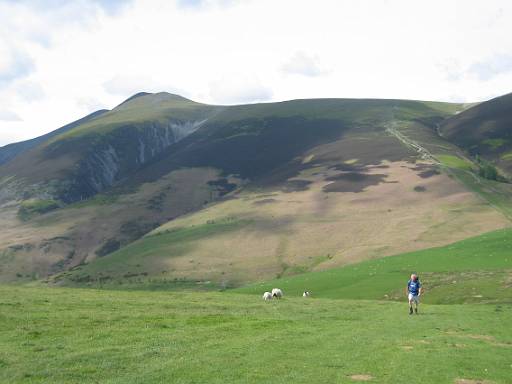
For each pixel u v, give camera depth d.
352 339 33.25
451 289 66.12
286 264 125.38
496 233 104.06
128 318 39.94
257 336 34.03
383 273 83.38
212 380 23.80
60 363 26.12
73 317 39.09
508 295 59.03
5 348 28.92
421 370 26.16
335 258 120.56
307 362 27.23
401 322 41.22
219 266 130.50
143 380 23.70
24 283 160.00
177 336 33.34
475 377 25.27
